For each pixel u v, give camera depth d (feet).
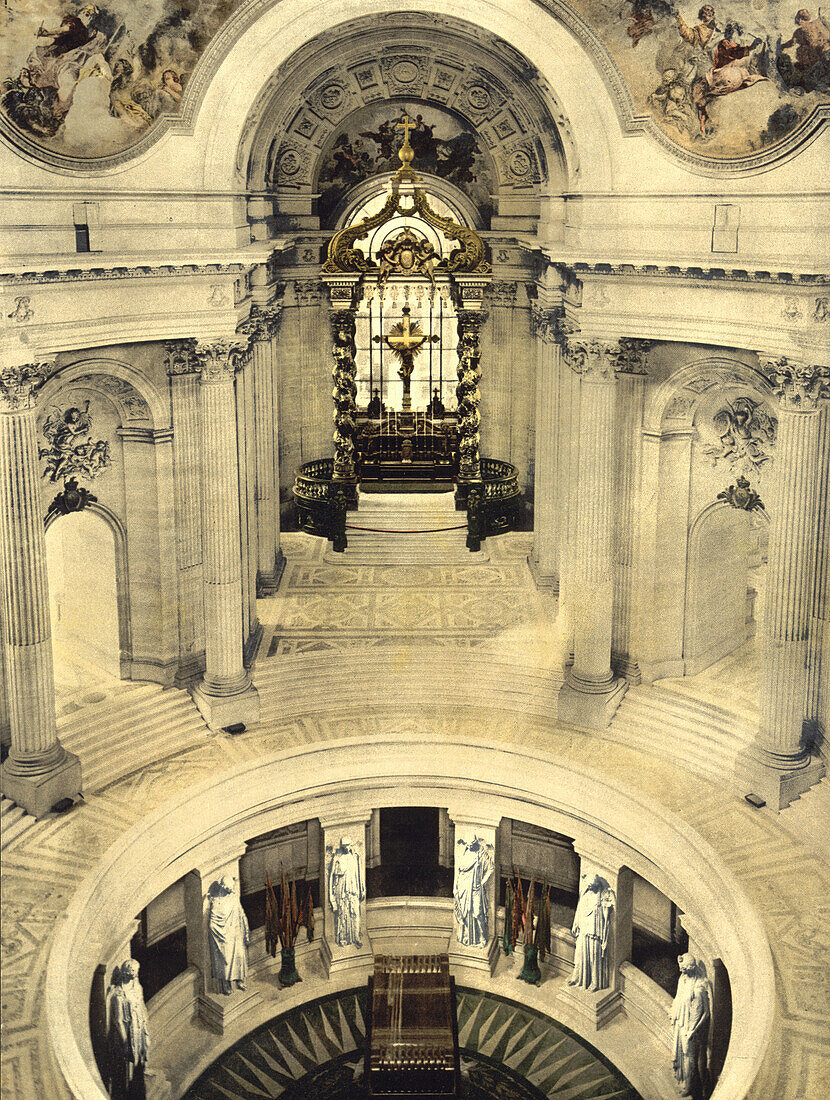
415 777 100.12
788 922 81.97
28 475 87.20
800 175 86.43
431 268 129.90
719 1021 82.33
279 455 140.56
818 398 87.76
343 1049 93.76
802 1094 68.49
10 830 89.35
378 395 146.20
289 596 124.67
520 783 97.86
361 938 102.68
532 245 114.32
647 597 106.01
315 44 105.19
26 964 76.89
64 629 108.78
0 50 81.15
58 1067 68.49
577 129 94.58
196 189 95.35
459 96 126.62
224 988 95.86
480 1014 97.19
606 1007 95.04
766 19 83.56
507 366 140.05
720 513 105.91
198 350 98.73
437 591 125.59
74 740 98.07
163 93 91.35
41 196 85.71
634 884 96.32
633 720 104.12
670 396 100.68
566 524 109.29
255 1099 88.53
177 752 101.65
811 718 95.55
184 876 94.53
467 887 100.42
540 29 91.81
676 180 92.84
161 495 102.58
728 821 91.91
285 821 97.71
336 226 137.39
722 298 90.99
